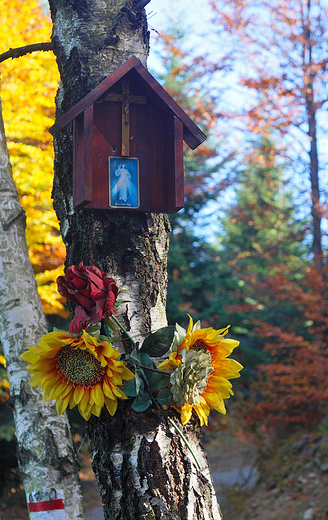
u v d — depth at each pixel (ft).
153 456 5.34
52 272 20.38
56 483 6.95
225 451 35.88
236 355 42.04
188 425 5.61
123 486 5.32
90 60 6.21
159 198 6.11
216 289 48.37
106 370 5.00
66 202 6.16
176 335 5.19
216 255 51.44
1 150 7.91
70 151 6.21
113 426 5.43
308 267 28.71
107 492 5.40
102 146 6.00
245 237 50.75
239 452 34.65
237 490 24.34
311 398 24.11
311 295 26.07
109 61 6.23
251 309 32.40
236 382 40.22
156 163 6.17
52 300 20.40
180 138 5.99
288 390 24.98
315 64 28.25
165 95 5.94
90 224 5.89
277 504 21.21
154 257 6.05
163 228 6.22
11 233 7.57
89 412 5.03
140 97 6.12
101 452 5.46
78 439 31.81
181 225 50.24
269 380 26.55
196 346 5.43
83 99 5.59
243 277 31.09
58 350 5.03
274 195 46.96
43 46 7.47
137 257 5.92
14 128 18.76
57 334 4.97
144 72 5.83
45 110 19.51
